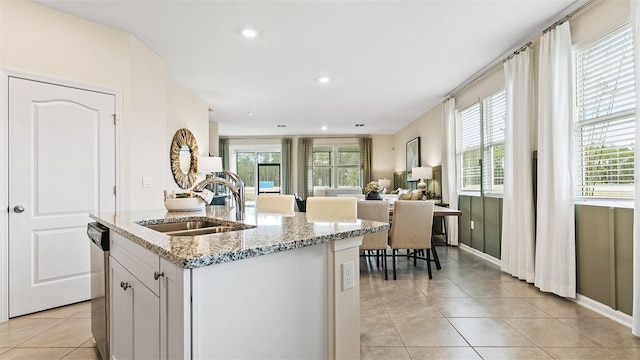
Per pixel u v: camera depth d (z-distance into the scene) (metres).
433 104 5.62
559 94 2.64
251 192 9.40
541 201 2.84
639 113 1.93
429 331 2.14
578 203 2.61
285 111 6.11
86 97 2.66
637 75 1.95
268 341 1.10
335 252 1.33
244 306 1.03
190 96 4.73
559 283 2.68
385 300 2.71
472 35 2.97
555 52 2.67
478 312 2.45
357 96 5.05
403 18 2.66
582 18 2.54
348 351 1.37
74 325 2.25
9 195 2.33
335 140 9.27
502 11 2.57
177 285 0.93
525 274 3.16
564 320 2.29
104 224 1.66
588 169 2.60
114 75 2.82
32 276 2.43
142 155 3.10
